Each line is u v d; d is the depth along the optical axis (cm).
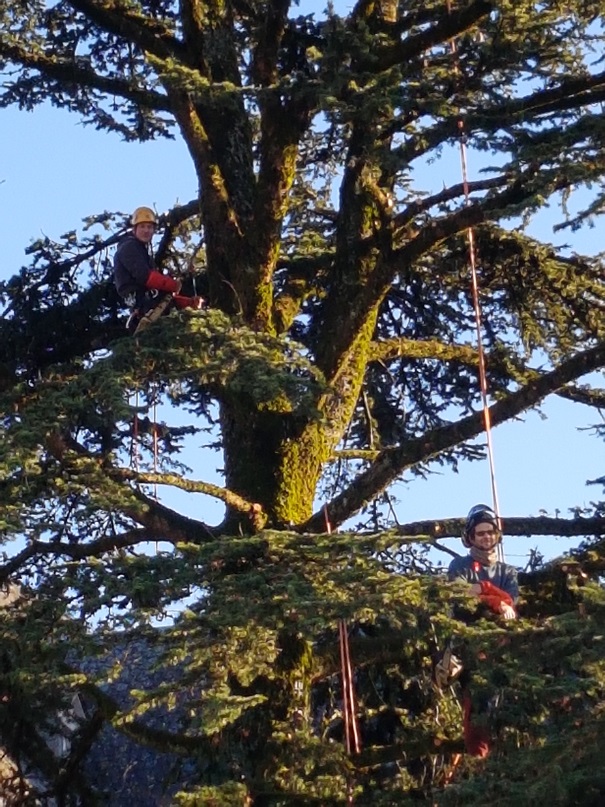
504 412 1161
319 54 1045
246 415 1250
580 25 1068
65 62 1358
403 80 1062
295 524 1223
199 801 902
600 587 814
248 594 899
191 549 924
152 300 1121
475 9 1092
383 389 1456
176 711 1712
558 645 812
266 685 1111
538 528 1158
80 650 898
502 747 855
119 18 1311
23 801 1196
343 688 1076
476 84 1067
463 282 1392
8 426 1011
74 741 1232
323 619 868
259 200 1233
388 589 878
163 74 1041
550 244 1350
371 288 1224
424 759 1077
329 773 1023
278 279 1385
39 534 958
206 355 1018
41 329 1341
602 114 960
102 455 1098
